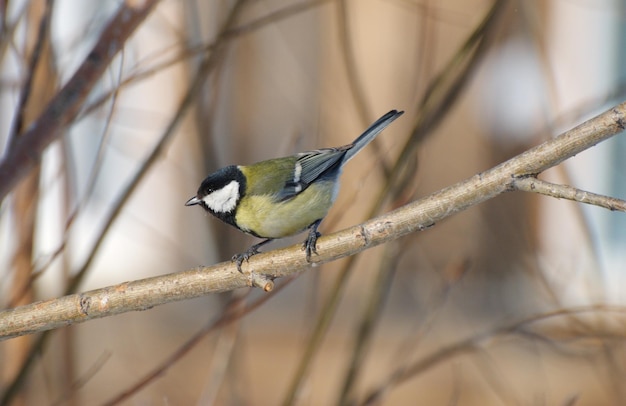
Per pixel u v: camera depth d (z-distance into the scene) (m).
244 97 14.80
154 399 12.49
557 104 9.10
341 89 12.95
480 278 13.36
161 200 15.33
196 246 15.45
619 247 14.66
